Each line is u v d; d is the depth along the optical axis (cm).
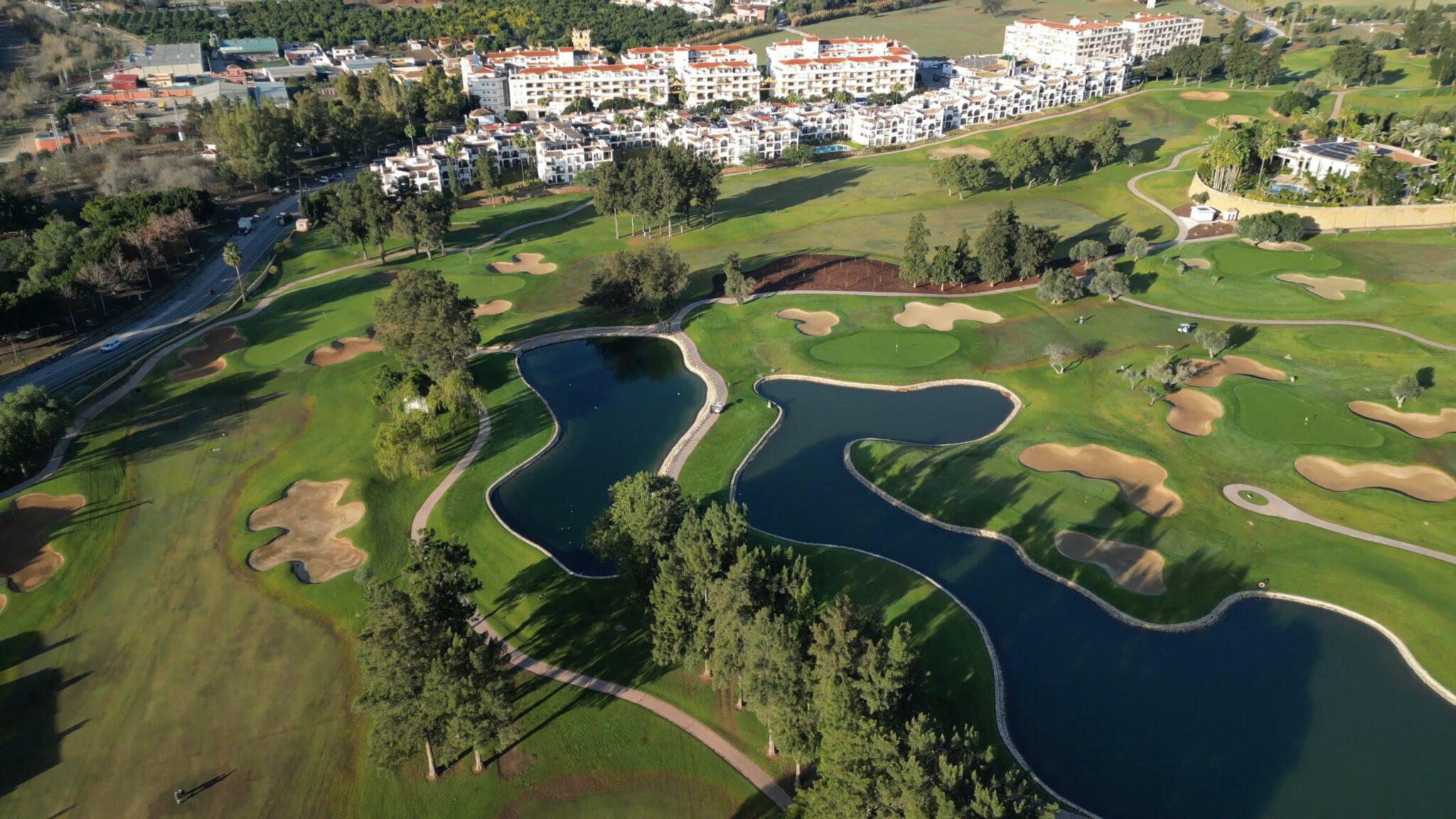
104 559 10775
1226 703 8725
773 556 8462
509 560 10669
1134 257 18625
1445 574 10069
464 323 14425
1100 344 15525
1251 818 7581
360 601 10012
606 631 9494
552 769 7925
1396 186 19412
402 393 13238
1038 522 11238
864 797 6222
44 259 18862
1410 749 8212
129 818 7569
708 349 16250
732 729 8338
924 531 11300
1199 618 9706
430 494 12050
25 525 11425
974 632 9431
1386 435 12575
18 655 9319
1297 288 17050
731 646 7731
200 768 8012
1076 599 10069
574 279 19562
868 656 6638
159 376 15262
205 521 11500
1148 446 12675
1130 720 8550
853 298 17862
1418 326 15400
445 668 7088
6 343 16800
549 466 12850
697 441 13300
